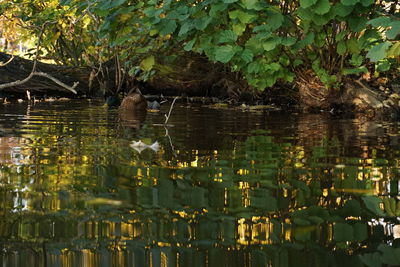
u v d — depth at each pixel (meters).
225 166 4.28
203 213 2.83
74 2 8.95
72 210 2.84
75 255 2.19
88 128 7.30
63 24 14.51
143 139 6.11
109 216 2.75
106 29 8.66
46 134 6.52
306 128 7.59
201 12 8.13
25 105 11.54
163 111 10.71
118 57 12.97
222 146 5.56
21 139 5.99
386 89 11.18
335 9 7.14
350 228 2.60
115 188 3.39
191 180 3.67
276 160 4.61
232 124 8.12
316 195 3.26
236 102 13.44
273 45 7.68
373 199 3.17
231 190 3.38
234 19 7.84
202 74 14.80
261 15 7.93
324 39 8.66
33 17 12.29
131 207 2.92
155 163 4.39
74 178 3.71
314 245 2.35
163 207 2.93
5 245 2.29
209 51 8.62
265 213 2.84
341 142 5.95
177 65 14.54
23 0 13.81
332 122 8.53
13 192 3.24
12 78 14.07
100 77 15.28
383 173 4.00
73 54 16.92
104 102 12.95
